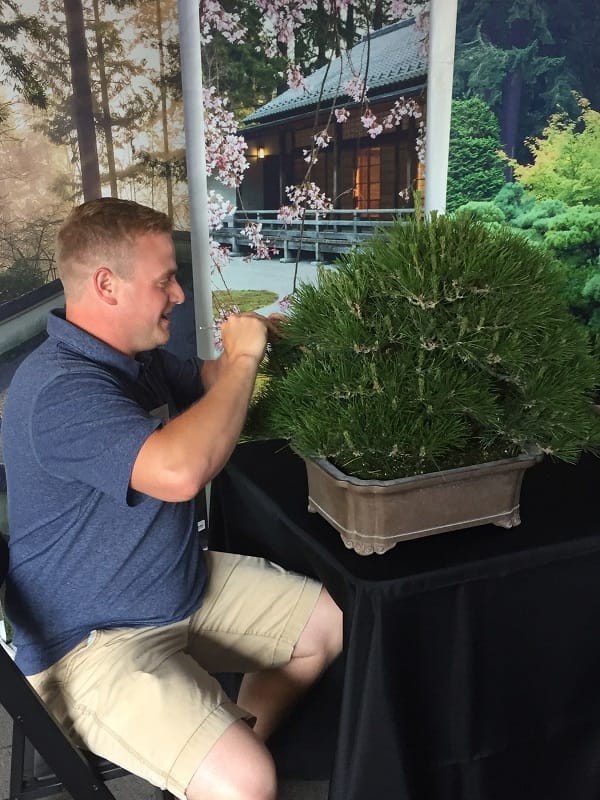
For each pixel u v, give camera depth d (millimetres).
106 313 1035
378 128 2006
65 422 911
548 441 866
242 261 2012
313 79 1912
